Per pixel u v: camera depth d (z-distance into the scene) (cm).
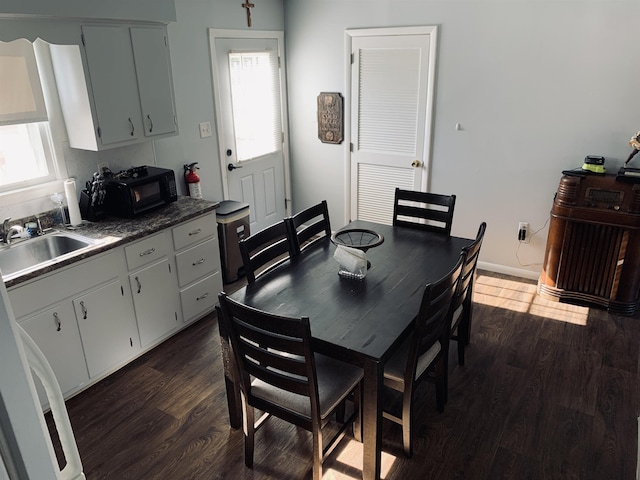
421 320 211
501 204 420
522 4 365
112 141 311
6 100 275
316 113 489
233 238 414
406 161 454
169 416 271
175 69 382
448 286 220
